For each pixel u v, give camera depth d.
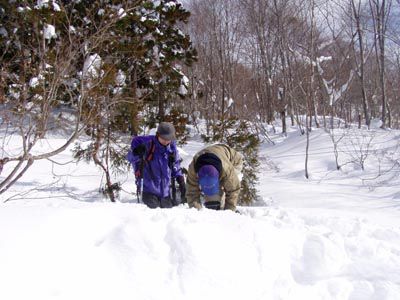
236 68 24.95
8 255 2.29
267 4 21.05
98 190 9.30
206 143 9.25
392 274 3.16
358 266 3.24
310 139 15.22
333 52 20.62
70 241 2.58
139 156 5.41
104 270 2.50
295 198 8.97
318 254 3.24
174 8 14.30
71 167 11.52
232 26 24.42
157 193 5.47
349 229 4.10
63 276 2.35
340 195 9.23
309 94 17.11
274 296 2.86
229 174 4.45
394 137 14.05
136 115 8.90
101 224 2.83
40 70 5.81
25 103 5.74
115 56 8.34
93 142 9.26
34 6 8.22
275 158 13.61
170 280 2.62
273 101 22.31
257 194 9.32
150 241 2.76
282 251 3.20
